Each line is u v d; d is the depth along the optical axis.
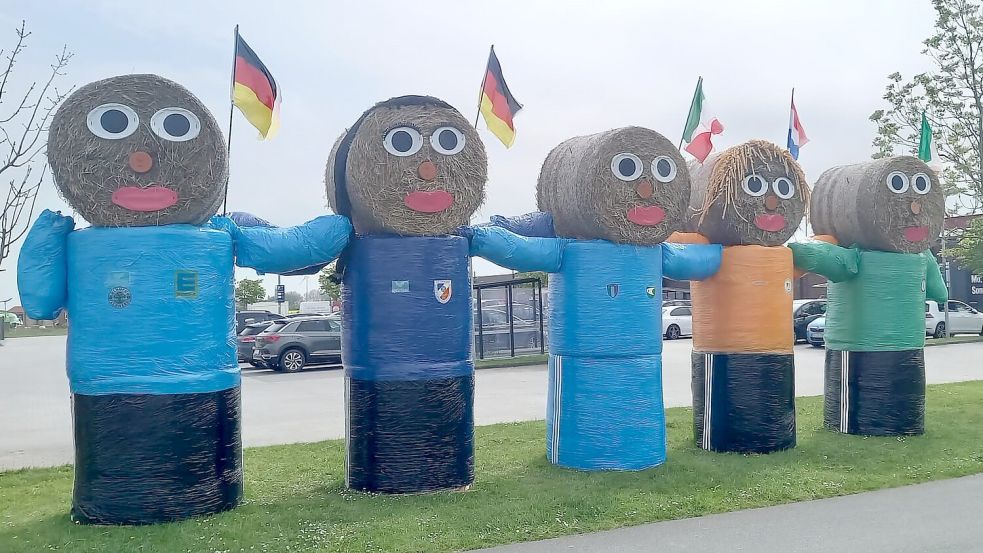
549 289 8.16
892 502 6.55
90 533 5.69
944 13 23.98
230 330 6.38
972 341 24.67
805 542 5.54
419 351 6.83
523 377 17.69
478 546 5.48
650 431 7.79
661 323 8.06
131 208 5.90
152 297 5.94
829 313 9.82
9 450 9.85
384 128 6.63
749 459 8.06
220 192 6.21
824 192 9.81
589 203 7.52
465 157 6.84
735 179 8.38
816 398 12.48
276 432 10.88
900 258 9.38
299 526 5.86
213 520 5.96
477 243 7.36
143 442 5.89
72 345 6.00
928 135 10.86
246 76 7.08
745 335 8.41
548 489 6.91
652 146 7.66
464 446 7.00
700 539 5.62
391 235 6.95
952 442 8.85
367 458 6.87
